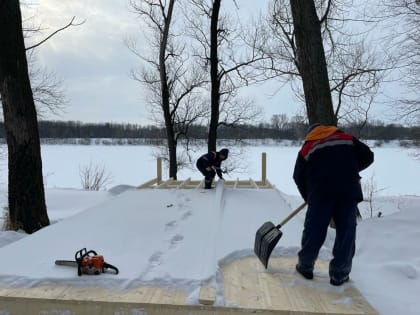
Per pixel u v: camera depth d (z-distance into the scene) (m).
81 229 5.18
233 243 4.51
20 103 6.17
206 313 2.95
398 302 3.38
